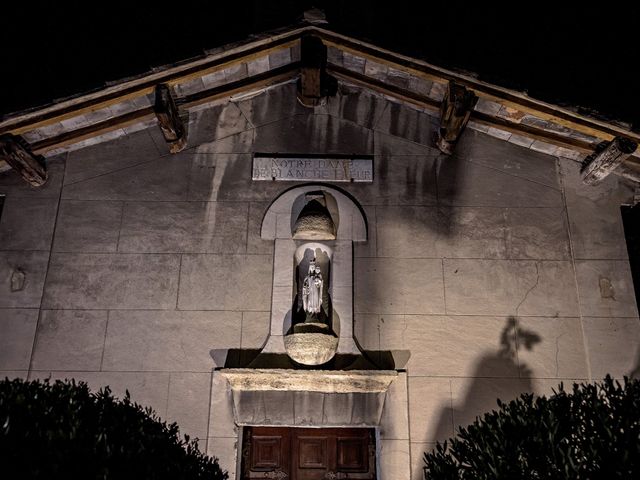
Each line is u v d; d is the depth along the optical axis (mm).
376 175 8219
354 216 8000
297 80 8586
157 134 8367
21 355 7383
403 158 8305
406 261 7848
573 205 8062
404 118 8492
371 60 7699
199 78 7848
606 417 4629
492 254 7887
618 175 8117
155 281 7730
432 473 5406
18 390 4789
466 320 7613
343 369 7230
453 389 7344
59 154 8242
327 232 7762
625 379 4977
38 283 7676
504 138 8336
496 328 7582
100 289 7680
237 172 8219
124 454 4668
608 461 4285
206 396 7289
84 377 7332
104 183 8141
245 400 7277
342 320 7516
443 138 8031
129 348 7453
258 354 7410
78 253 7824
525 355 7461
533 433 4867
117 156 8266
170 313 7605
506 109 7809
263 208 8070
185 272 7770
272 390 7309
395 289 7723
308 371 7141
